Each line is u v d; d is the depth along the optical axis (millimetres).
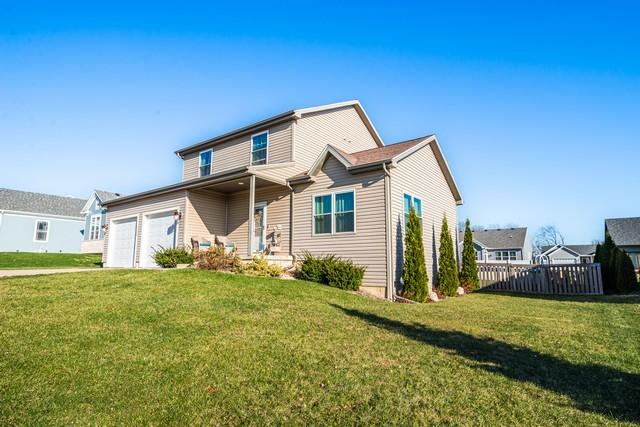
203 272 10625
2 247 28406
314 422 3330
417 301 11727
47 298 7312
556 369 4836
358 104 18766
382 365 4766
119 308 6812
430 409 3596
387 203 12109
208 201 16688
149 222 17594
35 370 4219
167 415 3428
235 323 6363
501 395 3943
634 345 6109
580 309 10219
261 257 12820
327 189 13656
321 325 6637
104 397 3723
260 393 3891
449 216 17531
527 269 16406
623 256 15406
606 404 3764
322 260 12438
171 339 5410
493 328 7328
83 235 32656
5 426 3148
